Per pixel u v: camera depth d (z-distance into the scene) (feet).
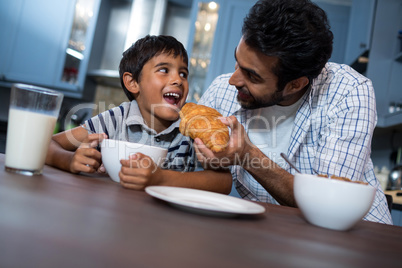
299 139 3.72
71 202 1.48
